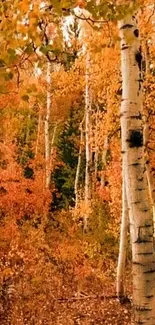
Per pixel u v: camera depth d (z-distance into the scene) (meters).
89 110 18.02
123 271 11.43
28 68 3.92
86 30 10.49
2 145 17.67
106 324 10.27
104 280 13.10
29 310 10.89
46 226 18.34
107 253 14.55
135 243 4.23
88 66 13.45
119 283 11.41
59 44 3.71
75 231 17.03
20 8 3.03
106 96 12.01
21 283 12.26
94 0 3.33
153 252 4.21
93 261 14.40
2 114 17.12
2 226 15.95
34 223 18.73
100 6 3.34
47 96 19.28
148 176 10.39
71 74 14.11
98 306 11.23
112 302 11.47
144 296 4.16
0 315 10.66
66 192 24.38
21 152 25.16
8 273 12.70
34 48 3.49
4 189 18.34
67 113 25.12
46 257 14.66
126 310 10.93
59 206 23.42
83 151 25.50
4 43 3.27
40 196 17.55
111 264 14.21
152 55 10.73
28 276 12.80
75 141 25.69
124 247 11.41
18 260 14.23
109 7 3.37
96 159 21.06
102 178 18.58
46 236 17.02
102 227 16.20
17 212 17.56
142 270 4.18
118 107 11.66
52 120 24.28
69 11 3.50
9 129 18.39
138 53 4.36
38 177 18.95
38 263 13.61
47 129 19.81
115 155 13.42
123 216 11.49
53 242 16.31
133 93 4.34
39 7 3.29
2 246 14.63
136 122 4.32
